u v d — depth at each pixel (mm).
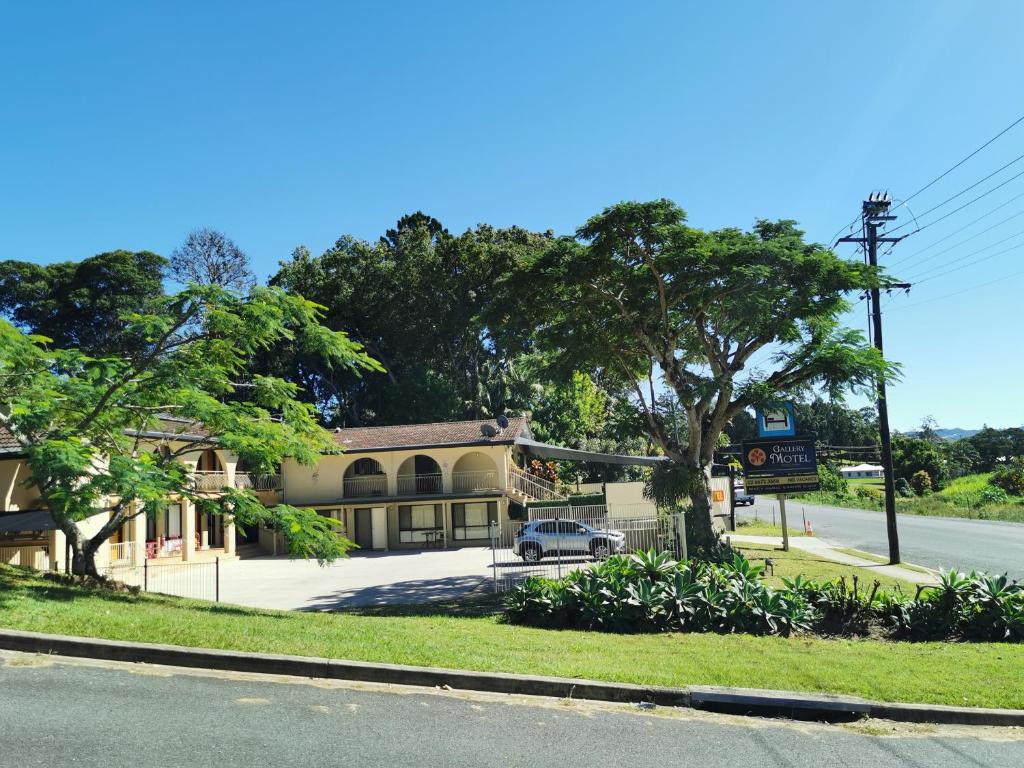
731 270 20516
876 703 7977
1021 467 63219
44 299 53375
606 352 24547
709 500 24234
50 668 8234
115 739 6207
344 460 36844
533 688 8352
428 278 49938
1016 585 12633
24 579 13391
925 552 27844
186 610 12188
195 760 5836
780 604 12586
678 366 24219
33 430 13211
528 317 23672
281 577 25500
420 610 17297
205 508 14234
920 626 12344
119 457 12891
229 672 8570
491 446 35906
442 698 7953
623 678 8602
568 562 24766
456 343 53562
